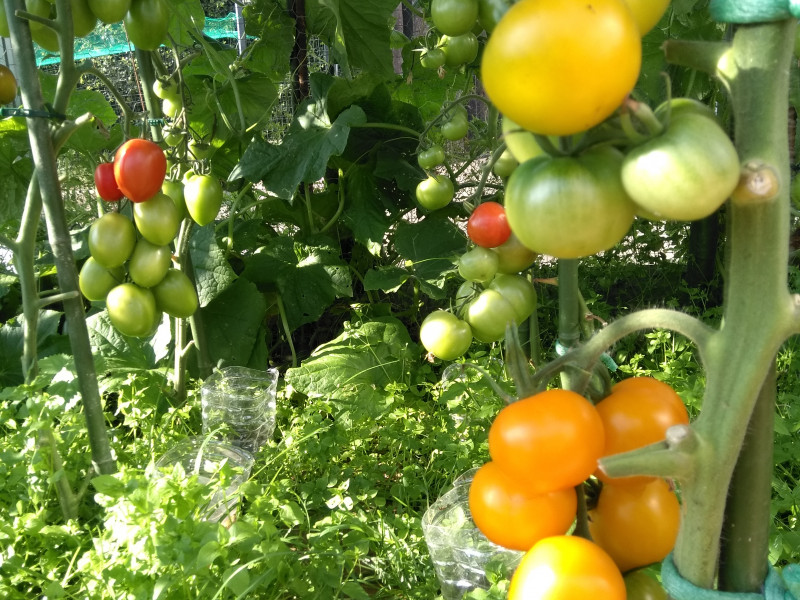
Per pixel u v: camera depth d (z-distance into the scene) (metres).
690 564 0.65
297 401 2.82
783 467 2.15
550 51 0.47
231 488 1.90
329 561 1.65
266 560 1.54
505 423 0.68
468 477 1.93
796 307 0.57
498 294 1.42
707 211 0.50
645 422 0.72
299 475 2.24
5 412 1.93
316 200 3.49
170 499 1.52
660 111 0.54
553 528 0.71
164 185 2.17
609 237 0.56
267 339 3.38
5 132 2.45
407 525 1.84
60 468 1.88
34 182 1.80
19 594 1.61
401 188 3.22
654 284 3.61
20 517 1.70
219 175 3.55
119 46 5.24
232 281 2.81
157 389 2.63
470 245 1.48
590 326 1.21
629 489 0.75
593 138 0.56
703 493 0.61
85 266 1.88
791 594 0.67
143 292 1.85
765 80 0.55
